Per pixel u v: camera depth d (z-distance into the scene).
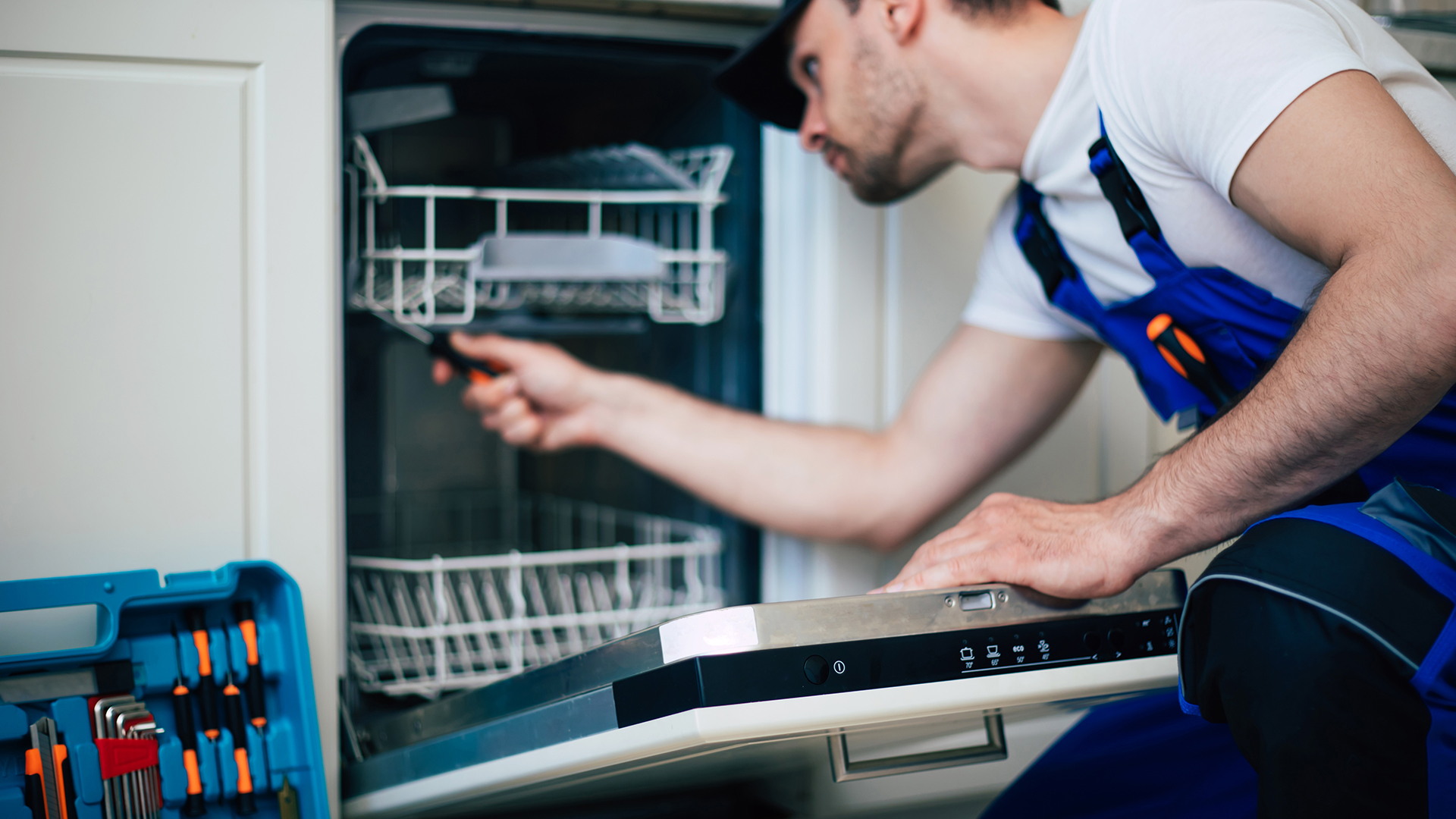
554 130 1.43
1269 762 0.58
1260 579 0.59
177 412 0.89
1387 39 0.77
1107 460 1.31
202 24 0.88
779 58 1.08
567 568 1.56
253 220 0.90
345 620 0.98
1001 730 0.83
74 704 0.77
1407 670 0.56
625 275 1.15
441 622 1.09
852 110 1.00
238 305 0.90
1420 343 0.57
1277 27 0.68
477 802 0.86
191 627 0.87
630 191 1.29
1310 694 0.56
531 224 1.42
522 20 1.04
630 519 1.48
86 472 0.86
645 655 0.63
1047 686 0.66
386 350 1.46
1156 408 0.98
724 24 1.11
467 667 1.16
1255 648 0.58
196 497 0.89
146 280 0.88
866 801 1.12
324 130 0.92
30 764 0.75
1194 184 0.77
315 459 0.93
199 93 0.88
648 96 1.35
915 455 1.15
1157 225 0.82
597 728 0.66
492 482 1.64
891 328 1.20
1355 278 0.60
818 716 0.60
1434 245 0.57
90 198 0.86
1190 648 0.65
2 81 0.83
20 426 0.85
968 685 0.64
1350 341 0.59
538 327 1.28
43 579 0.79
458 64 1.14
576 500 1.61
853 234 1.18
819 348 1.19
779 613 0.61
